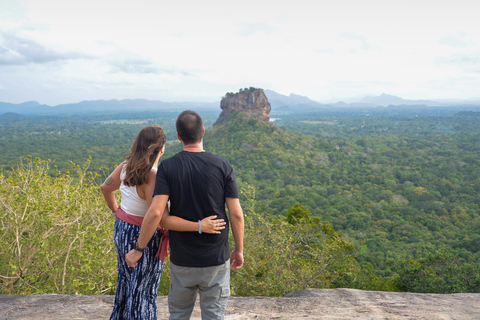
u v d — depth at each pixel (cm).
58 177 652
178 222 185
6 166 6956
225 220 193
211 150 13925
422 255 4194
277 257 932
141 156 200
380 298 341
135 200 208
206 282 191
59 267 636
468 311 308
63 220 609
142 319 214
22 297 322
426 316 295
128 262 203
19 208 599
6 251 619
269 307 315
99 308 300
